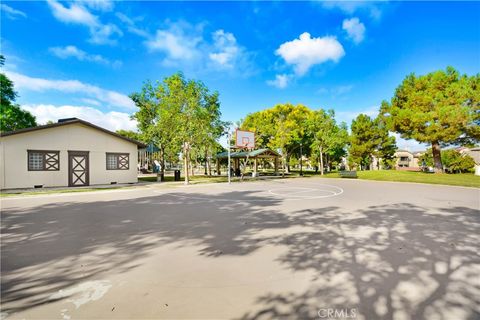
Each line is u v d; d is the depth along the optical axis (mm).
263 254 4379
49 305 2775
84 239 5316
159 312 2627
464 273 3533
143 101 26156
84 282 3346
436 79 24812
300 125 37688
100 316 2555
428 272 3576
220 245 4902
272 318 2521
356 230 5926
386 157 41062
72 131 18266
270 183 21734
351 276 3469
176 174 25516
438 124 23312
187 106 19703
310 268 3756
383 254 4316
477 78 22625
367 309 2672
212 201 10922
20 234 5699
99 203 10422
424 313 2590
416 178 22641
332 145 33469
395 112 27609
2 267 3848
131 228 6242
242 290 3100
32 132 16578
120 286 3227
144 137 26281
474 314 2564
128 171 21234
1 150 15477
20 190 15430
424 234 5539
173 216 7707
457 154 36625
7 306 2752
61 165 17750
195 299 2893
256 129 40594
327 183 21531
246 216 7664
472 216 7469
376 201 10656
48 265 3926
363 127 39625
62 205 9906
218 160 35812
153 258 4227
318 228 6148
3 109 25484
